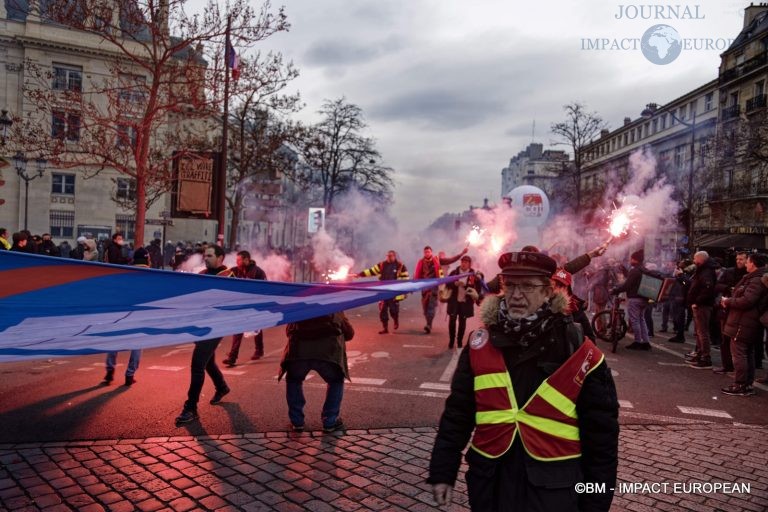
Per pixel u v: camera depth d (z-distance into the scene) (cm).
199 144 2247
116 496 394
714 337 1148
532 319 225
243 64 1648
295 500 391
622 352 1053
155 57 1534
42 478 422
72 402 629
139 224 1557
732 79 4066
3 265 249
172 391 684
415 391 698
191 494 398
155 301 303
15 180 4022
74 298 283
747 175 3144
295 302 347
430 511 377
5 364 846
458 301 1011
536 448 216
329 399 538
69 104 1647
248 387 711
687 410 641
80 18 1505
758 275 715
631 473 447
